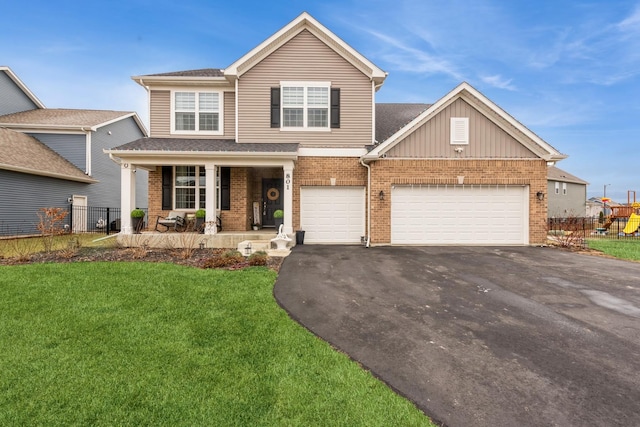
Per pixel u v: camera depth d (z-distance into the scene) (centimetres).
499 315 505
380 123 1502
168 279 652
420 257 943
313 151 1238
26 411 280
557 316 501
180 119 1330
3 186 1498
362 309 528
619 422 275
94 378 327
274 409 286
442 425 271
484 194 1184
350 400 298
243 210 1292
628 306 545
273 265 816
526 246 1166
